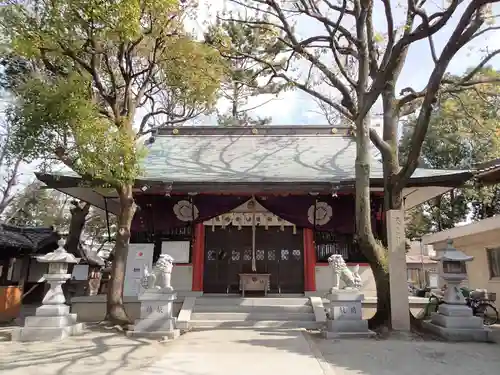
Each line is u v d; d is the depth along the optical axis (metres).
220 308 10.95
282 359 6.25
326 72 10.48
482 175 11.25
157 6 8.79
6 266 15.70
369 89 10.19
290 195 12.48
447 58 8.07
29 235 18.09
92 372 5.53
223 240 13.34
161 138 15.98
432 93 8.20
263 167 13.32
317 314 10.43
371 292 12.26
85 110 8.18
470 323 8.16
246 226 13.40
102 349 7.11
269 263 13.14
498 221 12.00
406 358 6.40
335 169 13.02
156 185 11.43
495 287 13.30
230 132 16.22
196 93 12.10
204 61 11.24
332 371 5.56
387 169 9.65
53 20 8.17
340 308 8.55
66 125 8.25
